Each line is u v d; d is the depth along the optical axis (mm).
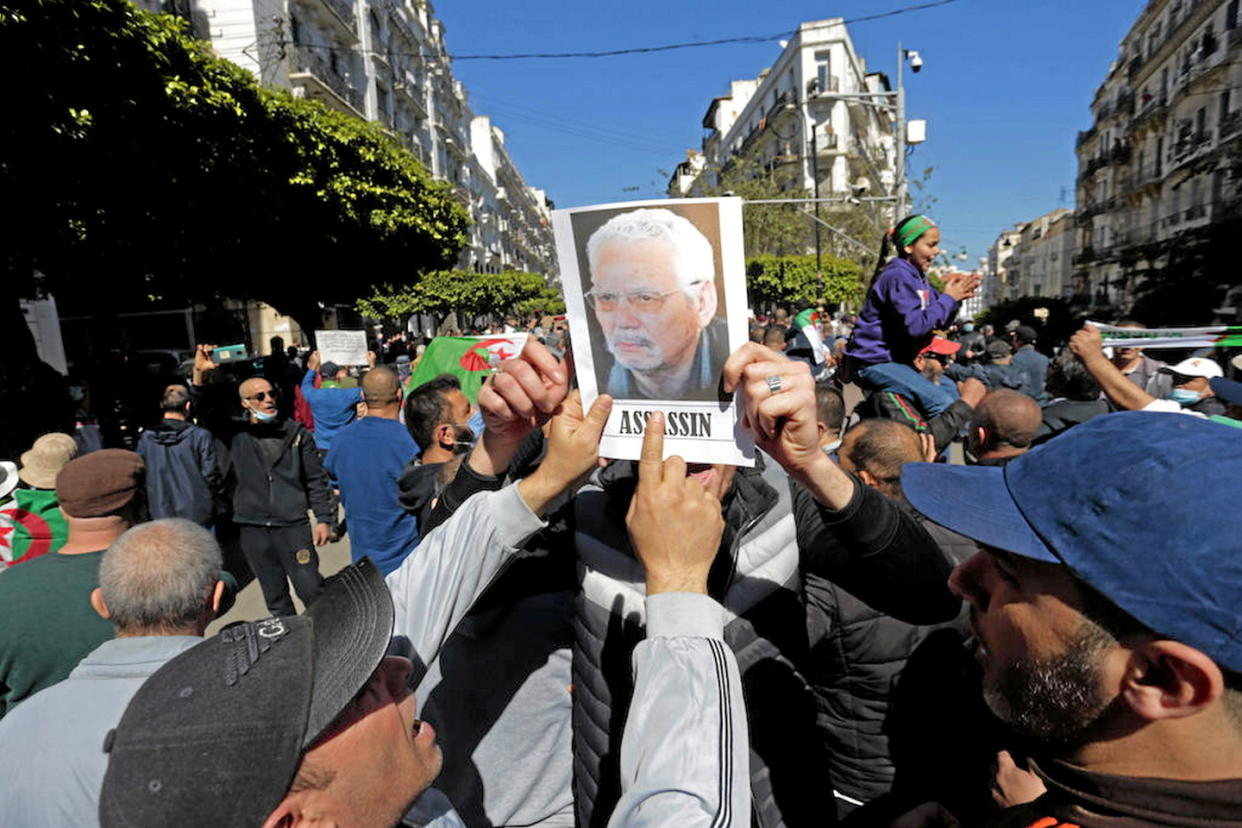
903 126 17141
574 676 1568
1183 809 672
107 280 9727
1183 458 695
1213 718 677
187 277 11492
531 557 1688
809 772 1471
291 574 4645
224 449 5520
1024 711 809
